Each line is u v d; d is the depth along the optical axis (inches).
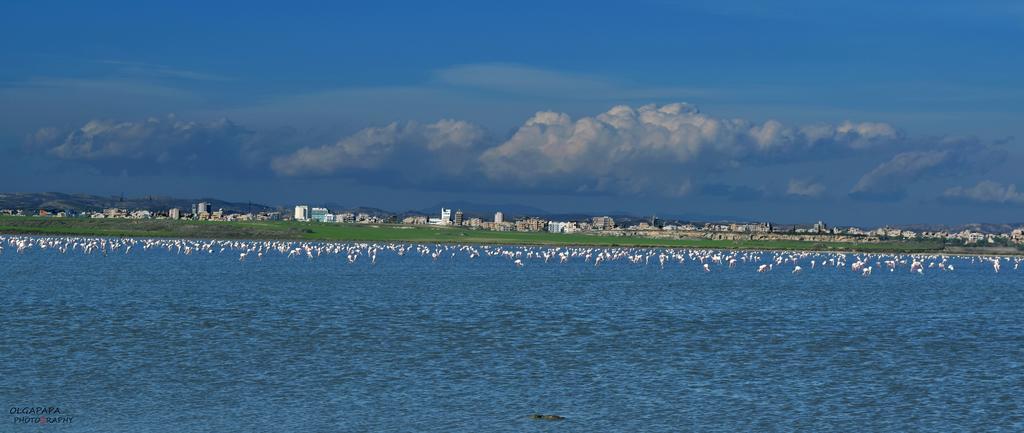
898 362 2608.3
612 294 4958.2
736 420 1881.2
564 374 2320.4
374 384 2155.5
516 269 7755.9
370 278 6028.5
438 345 2758.4
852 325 3572.8
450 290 5014.8
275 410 1892.2
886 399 2092.8
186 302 3922.2
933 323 3735.2
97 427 1738.4
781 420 1887.3
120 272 6058.1
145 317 3314.5
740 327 3403.1
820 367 2493.8
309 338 2851.9
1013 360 2687.0
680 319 3649.1
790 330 3329.2
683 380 2269.9
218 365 2347.4
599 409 1952.5
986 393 2177.7
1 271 5935.0
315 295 4456.2
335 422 1811.0
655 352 2704.2
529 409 1942.7
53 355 2428.6
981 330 3489.2
